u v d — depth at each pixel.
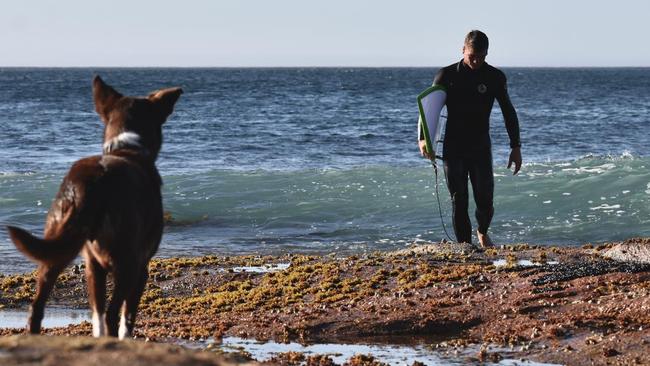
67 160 40.00
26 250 6.88
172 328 11.82
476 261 15.02
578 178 28.25
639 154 41.12
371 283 13.84
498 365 9.81
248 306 13.09
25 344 5.80
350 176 30.44
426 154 15.47
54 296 15.08
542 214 24.25
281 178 30.36
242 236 22.50
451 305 12.21
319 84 169.88
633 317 10.84
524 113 74.19
